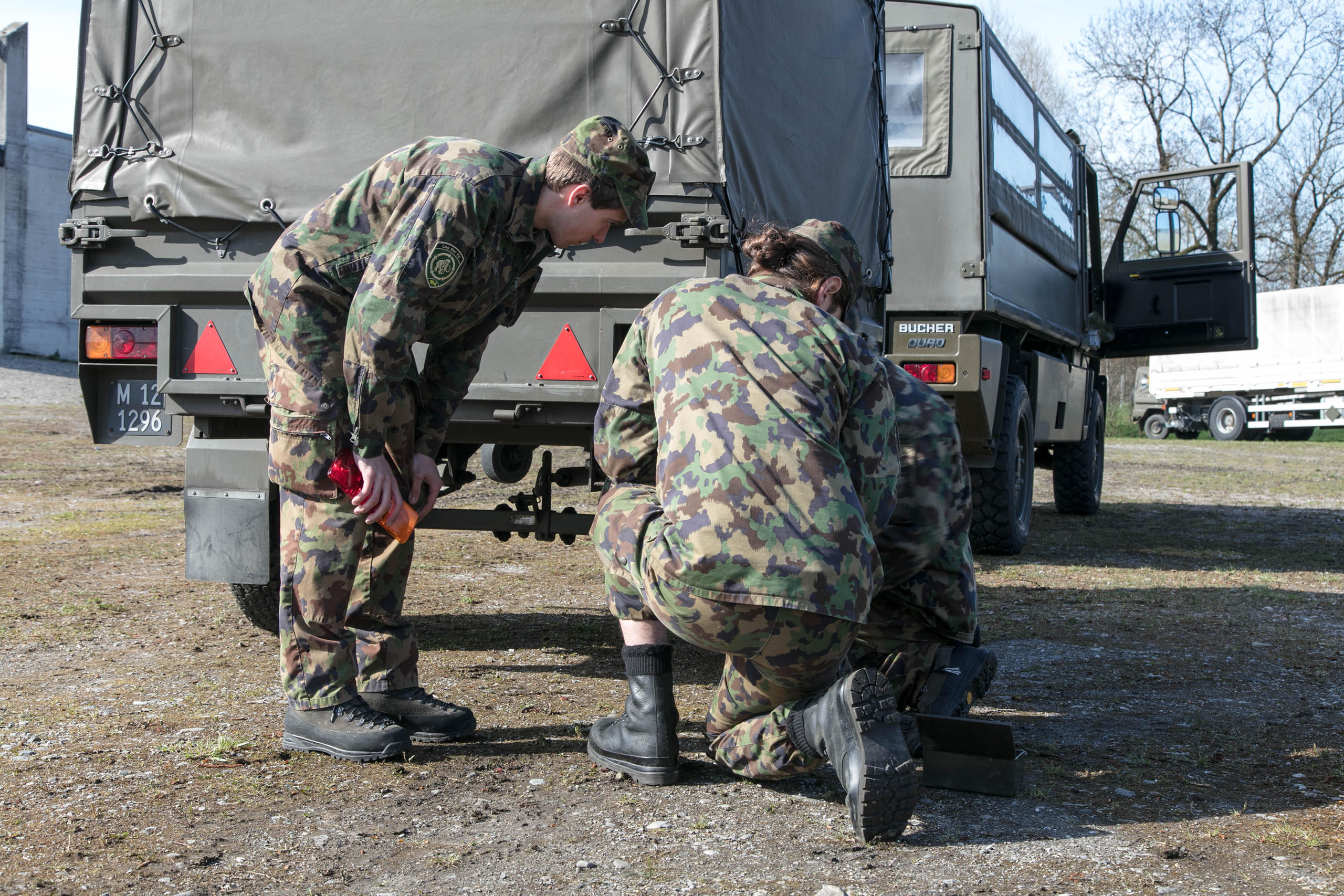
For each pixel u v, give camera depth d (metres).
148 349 3.64
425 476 2.77
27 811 2.32
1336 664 4.10
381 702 2.85
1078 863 2.18
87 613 4.47
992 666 2.97
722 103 3.38
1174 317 9.83
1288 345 23.45
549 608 4.91
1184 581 6.12
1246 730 3.19
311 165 3.59
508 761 2.73
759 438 2.20
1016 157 7.33
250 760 2.69
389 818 2.34
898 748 2.17
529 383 3.48
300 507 2.66
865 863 2.15
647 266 3.40
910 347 6.48
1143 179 9.90
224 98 3.64
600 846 2.22
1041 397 8.04
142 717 3.03
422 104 3.56
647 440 2.54
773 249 2.52
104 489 9.48
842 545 2.19
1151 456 19.03
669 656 2.62
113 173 3.67
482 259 2.51
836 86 4.59
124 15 3.68
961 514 2.75
